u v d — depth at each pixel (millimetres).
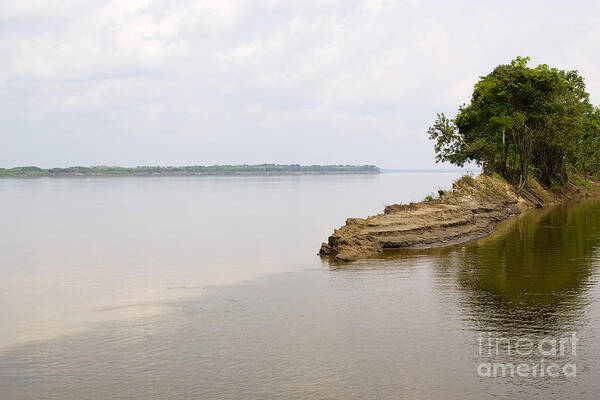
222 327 17641
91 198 103375
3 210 73750
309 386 13227
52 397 12938
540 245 32219
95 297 22391
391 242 32156
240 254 33094
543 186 73250
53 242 40812
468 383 13258
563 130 65062
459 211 40844
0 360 15180
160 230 48188
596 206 61844
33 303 21484
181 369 14336
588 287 21516
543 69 62188
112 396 12938
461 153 66875
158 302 21188
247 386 13289
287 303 20375
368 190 123125
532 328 16844
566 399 12445
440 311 18797
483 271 25000
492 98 62906
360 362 14547
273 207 73250
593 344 15469
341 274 25297
